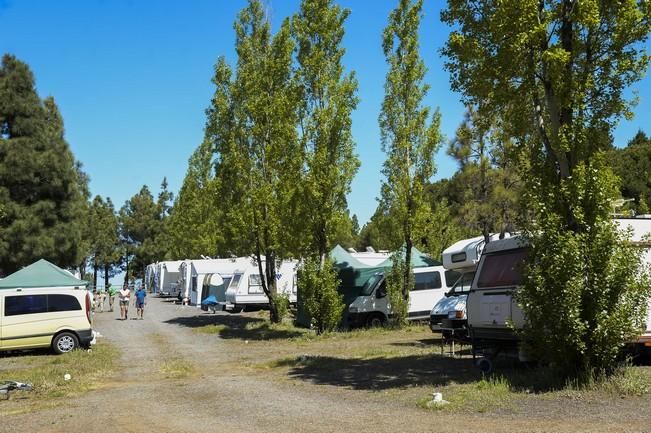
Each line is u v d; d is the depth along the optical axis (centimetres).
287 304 2541
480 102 1013
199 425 743
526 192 922
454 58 1012
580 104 918
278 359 1450
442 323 1445
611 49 916
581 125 898
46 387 1091
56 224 3102
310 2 2053
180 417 800
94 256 7400
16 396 1009
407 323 2078
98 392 1047
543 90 971
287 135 2080
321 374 1166
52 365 1404
